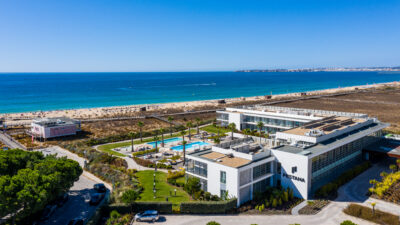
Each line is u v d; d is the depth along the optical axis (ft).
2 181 119.14
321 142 189.37
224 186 156.56
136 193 147.84
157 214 139.85
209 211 146.30
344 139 197.36
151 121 417.08
